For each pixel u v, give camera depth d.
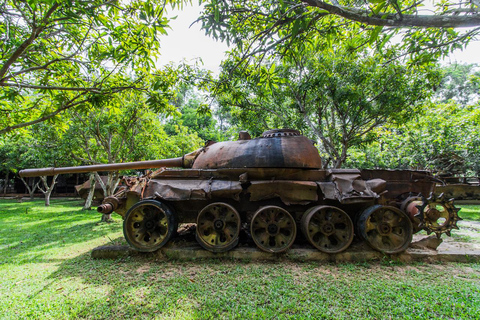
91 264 5.21
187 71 6.07
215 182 5.82
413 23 2.75
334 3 3.30
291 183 5.64
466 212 11.80
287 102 12.30
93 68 5.55
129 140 11.94
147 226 5.76
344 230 5.62
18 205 17.80
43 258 5.66
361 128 11.60
